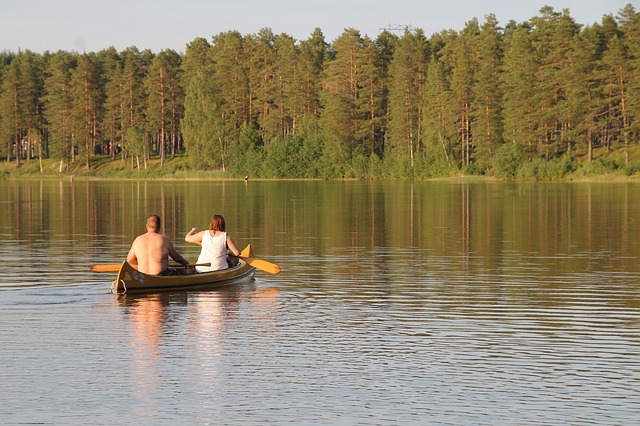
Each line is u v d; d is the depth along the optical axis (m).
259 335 16.44
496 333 16.62
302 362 14.38
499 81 164.75
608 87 147.25
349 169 175.88
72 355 14.83
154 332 16.70
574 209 55.88
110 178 196.12
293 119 199.75
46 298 20.66
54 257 29.53
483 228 41.25
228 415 11.69
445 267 26.72
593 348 15.37
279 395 12.55
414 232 39.22
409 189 100.75
